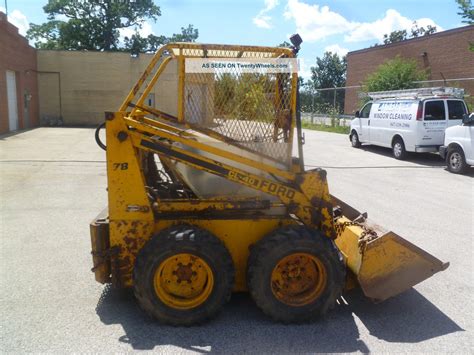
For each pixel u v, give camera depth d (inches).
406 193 399.9
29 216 304.0
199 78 161.8
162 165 205.2
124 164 159.5
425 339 155.2
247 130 164.6
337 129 1135.6
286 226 162.7
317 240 158.1
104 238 166.9
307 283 164.2
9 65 940.0
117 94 1246.3
